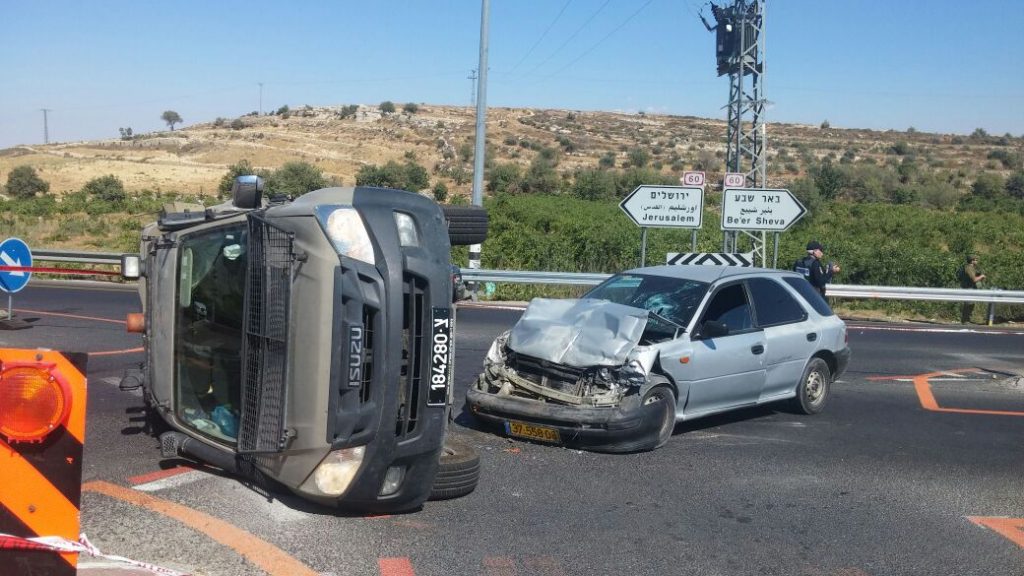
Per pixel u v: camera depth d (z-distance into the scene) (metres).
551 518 5.98
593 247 23.25
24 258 12.48
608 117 157.50
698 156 118.56
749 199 17.47
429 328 5.42
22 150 105.25
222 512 5.62
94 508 5.59
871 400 10.45
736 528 5.98
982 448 8.41
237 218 5.75
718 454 7.81
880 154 129.75
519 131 130.62
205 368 5.95
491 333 13.89
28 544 3.61
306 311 5.04
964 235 38.12
